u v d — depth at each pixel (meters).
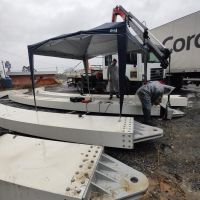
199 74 9.02
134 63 8.18
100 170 2.10
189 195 2.04
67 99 6.54
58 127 3.19
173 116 5.05
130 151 3.13
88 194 1.63
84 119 3.59
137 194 1.78
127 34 3.64
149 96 4.24
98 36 4.84
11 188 1.69
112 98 6.38
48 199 1.57
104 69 9.84
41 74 27.28
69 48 5.66
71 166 1.91
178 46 8.69
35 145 2.41
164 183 2.26
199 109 6.01
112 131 2.84
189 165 2.66
